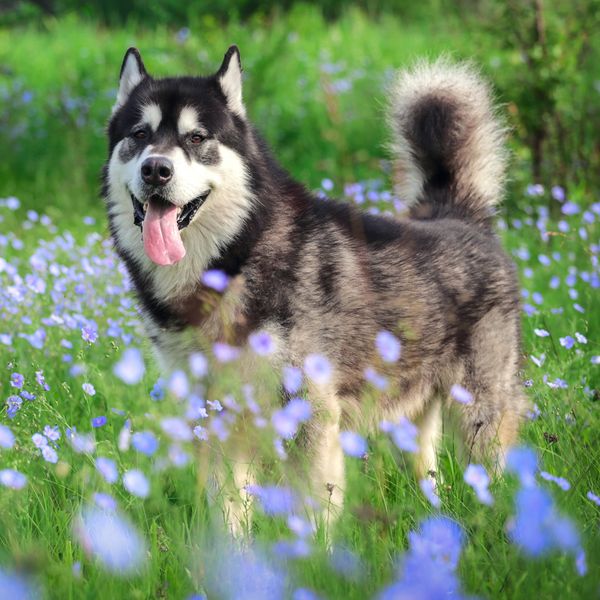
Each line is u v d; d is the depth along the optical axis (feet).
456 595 13.42
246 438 20.49
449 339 23.68
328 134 39.27
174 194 20.72
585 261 35.73
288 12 101.50
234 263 21.18
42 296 30.40
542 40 45.29
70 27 105.19
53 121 61.77
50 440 18.70
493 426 23.86
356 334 21.79
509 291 24.95
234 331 20.86
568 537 12.09
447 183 26.99
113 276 32.53
